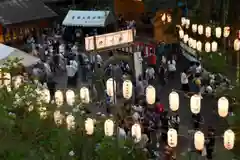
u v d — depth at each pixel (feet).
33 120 29.40
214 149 48.73
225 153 47.73
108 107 57.62
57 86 75.61
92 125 37.22
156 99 54.08
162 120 51.67
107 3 115.34
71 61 74.95
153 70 74.23
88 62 76.79
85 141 28.55
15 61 50.08
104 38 50.01
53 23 107.96
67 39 102.63
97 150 27.37
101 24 100.68
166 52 84.48
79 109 43.93
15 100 33.01
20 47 98.02
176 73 77.71
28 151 26.43
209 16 85.66
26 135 28.37
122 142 27.45
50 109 37.22
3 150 26.02
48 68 71.82
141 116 50.55
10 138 26.58
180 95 68.85
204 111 60.49
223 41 73.10
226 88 49.42
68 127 32.58
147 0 109.09
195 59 72.95
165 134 49.96
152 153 44.62
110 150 26.66
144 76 74.33
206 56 62.49
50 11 106.01
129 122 47.21
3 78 39.93
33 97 34.99
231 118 39.01
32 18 102.47
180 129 57.16
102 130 37.86
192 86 67.05
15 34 101.60
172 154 46.03
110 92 49.37
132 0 112.88
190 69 70.08
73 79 74.79
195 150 46.65
